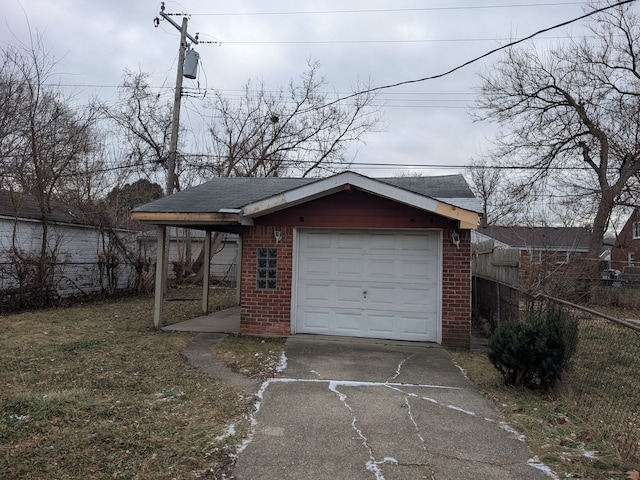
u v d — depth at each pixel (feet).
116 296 48.70
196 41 51.39
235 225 30.27
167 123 61.21
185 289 59.67
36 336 26.58
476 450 12.24
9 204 42.91
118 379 18.10
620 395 17.37
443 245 25.63
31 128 41.57
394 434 13.25
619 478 10.70
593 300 52.06
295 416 14.55
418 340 26.21
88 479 10.25
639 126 62.85
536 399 16.55
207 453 11.72
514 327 17.85
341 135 70.33
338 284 27.20
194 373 19.25
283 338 26.61
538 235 66.69
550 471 11.07
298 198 24.98
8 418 13.65
